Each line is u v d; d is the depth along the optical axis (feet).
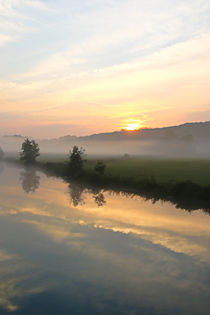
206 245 72.02
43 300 48.80
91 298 49.37
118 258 64.34
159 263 61.98
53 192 157.79
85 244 73.31
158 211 109.70
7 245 72.38
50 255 66.13
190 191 129.29
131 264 61.41
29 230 84.48
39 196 143.23
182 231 83.66
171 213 106.22
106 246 71.67
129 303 47.67
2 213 104.58
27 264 61.57
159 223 92.63
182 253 67.05
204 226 88.63
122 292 50.85
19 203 123.44
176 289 51.55
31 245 72.33
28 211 108.37
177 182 145.38
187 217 99.96
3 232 82.53
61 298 49.19
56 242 74.43
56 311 45.60
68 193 154.71
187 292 50.57
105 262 62.49
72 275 56.85
